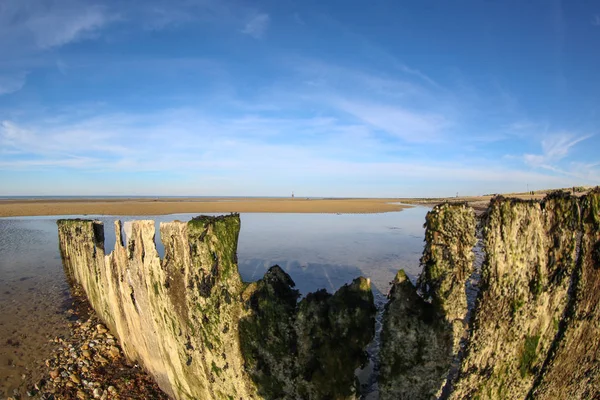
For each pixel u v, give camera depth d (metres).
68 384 5.81
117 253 6.26
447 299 3.11
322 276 11.52
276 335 3.74
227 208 43.41
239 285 4.01
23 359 6.58
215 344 4.08
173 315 4.70
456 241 3.14
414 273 11.84
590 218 3.17
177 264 4.50
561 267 3.14
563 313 3.25
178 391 5.06
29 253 16.48
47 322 8.18
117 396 5.49
